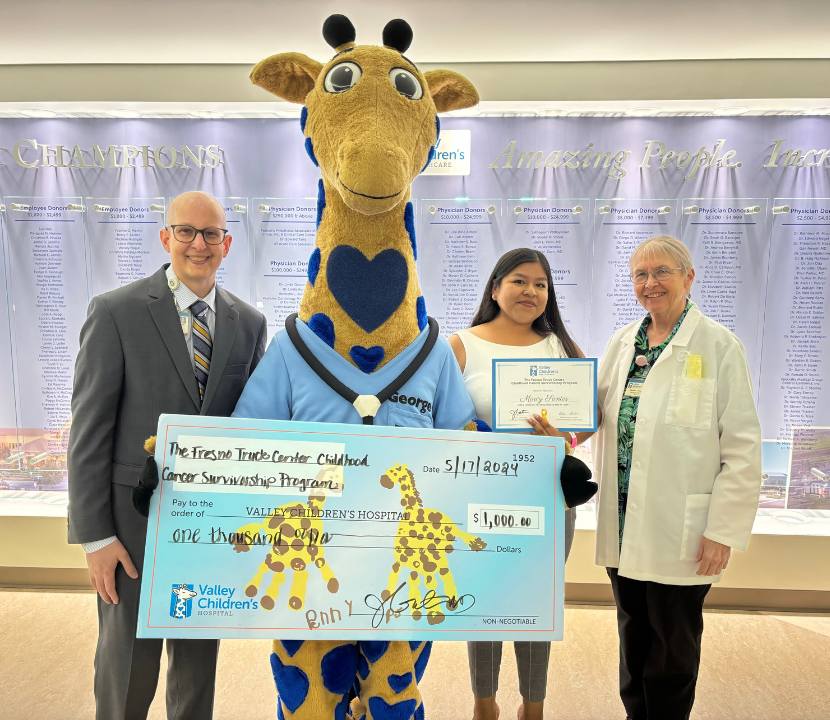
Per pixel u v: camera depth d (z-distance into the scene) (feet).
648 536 5.40
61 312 9.69
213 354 4.97
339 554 3.68
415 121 4.03
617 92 9.14
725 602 9.57
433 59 9.04
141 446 4.80
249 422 3.70
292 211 9.52
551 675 7.54
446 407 4.40
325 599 3.63
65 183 9.46
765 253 9.29
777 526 9.45
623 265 9.45
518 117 9.26
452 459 3.88
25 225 9.53
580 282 9.52
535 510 3.92
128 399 4.83
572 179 9.34
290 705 3.76
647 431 5.49
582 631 8.71
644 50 8.73
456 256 9.57
